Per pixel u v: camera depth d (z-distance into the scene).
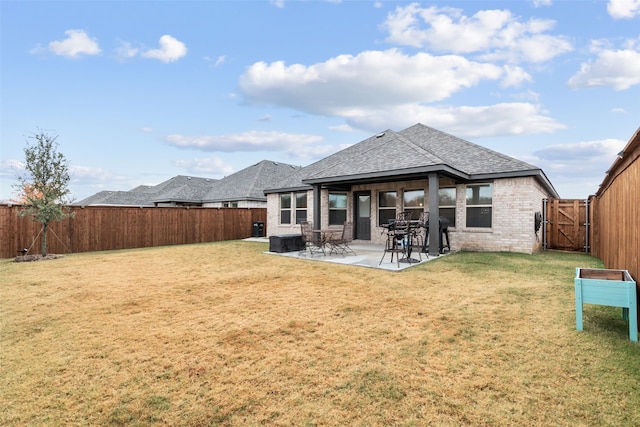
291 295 5.62
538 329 3.88
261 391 2.72
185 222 15.49
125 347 3.60
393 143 11.73
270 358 3.30
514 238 9.97
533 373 2.90
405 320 4.30
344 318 4.42
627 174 4.42
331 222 14.20
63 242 11.79
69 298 5.56
